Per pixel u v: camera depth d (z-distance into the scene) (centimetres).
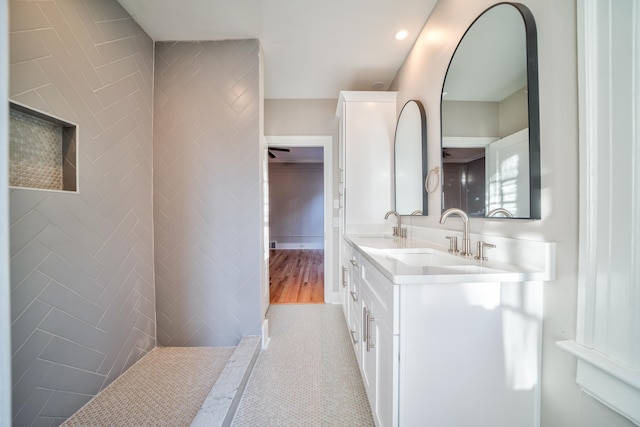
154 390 143
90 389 134
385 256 125
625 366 64
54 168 121
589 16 70
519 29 94
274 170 679
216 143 185
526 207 92
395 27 176
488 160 111
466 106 126
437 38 157
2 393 45
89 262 134
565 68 78
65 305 121
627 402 62
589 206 71
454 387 88
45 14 111
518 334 89
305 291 327
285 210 681
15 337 103
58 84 117
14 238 102
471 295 88
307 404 134
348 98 234
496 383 89
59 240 118
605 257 68
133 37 164
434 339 88
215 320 188
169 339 188
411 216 198
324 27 175
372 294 120
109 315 146
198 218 186
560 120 80
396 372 88
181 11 158
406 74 209
